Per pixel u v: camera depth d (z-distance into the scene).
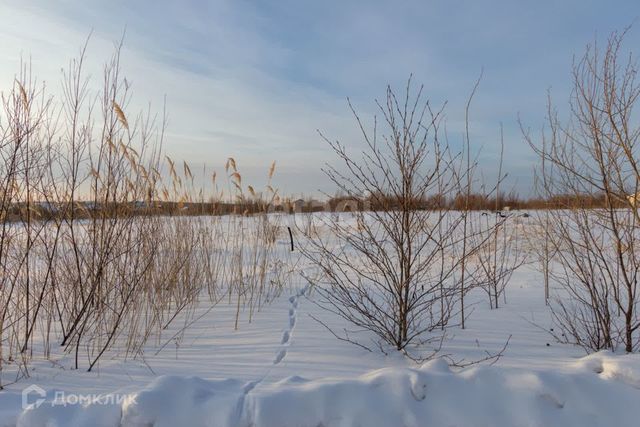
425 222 4.16
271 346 4.04
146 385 2.86
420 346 3.93
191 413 2.52
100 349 4.00
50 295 4.52
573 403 2.59
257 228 6.77
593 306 4.06
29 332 4.08
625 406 2.58
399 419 2.55
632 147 3.66
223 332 4.55
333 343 4.05
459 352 3.76
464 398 2.62
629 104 3.64
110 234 4.08
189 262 5.87
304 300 5.90
